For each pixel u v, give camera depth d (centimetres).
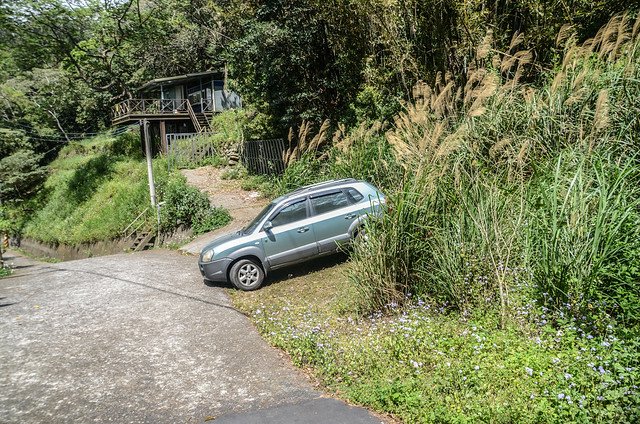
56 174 3691
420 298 676
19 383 584
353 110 1650
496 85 920
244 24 1914
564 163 682
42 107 4350
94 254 2178
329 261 1000
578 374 427
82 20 3084
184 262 1262
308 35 1800
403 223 691
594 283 530
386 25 1484
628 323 508
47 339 731
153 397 532
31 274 1387
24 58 3175
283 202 957
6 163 3241
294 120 1961
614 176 595
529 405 411
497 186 705
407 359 541
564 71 879
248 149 2270
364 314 700
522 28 1341
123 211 2123
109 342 700
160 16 3347
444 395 458
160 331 734
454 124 936
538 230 597
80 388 562
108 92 4259
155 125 3231
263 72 1884
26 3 2803
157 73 3909
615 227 532
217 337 697
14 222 3234
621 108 750
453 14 1318
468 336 555
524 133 834
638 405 381
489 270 633
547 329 506
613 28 908
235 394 529
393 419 450
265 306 808
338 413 470
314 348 604
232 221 1636
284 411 483
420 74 1394
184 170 2425
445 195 699
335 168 1244
